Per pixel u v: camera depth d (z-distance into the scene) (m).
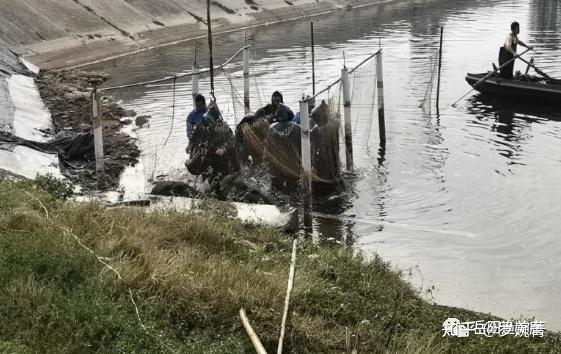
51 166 14.41
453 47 27.81
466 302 9.45
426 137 16.91
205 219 10.46
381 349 7.22
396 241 11.58
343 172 14.73
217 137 13.46
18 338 6.27
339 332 7.47
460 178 14.30
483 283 10.02
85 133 16.02
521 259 10.79
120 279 7.47
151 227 9.63
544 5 40.34
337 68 24.50
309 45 29.67
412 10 40.88
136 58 28.45
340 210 13.02
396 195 13.59
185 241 9.78
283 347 6.96
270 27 36.25
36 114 18.73
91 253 7.90
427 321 8.22
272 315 7.36
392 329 7.73
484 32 31.25
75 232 8.76
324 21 37.81
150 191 13.27
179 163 15.25
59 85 22.58
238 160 13.79
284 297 7.80
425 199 13.33
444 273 10.35
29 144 15.16
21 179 11.77
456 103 19.72
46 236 8.20
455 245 11.34
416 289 9.69
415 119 18.31
